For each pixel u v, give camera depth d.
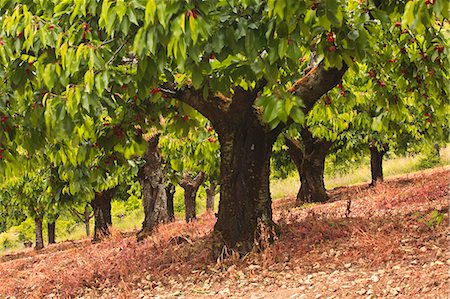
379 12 5.69
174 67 5.93
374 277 6.12
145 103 8.38
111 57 5.81
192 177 19.33
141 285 7.80
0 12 7.16
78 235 31.19
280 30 4.41
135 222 30.14
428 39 7.30
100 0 5.82
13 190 20.41
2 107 6.80
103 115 8.99
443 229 7.59
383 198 12.42
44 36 5.88
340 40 5.05
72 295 8.10
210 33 4.27
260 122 7.93
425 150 21.31
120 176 15.45
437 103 8.93
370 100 12.69
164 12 3.77
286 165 20.91
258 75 4.91
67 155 8.53
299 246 8.02
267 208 8.21
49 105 5.99
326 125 14.68
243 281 7.07
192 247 9.12
